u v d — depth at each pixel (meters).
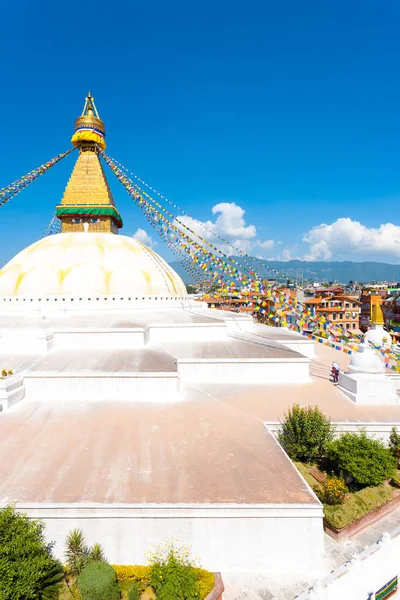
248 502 7.08
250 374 14.75
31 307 19.34
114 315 19.72
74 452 8.88
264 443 9.49
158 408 11.79
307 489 7.57
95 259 20.73
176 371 12.90
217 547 7.02
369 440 9.47
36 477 7.79
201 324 18.17
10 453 8.82
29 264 20.67
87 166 23.64
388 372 16.44
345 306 45.50
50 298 19.42
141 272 21.30
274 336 20.44
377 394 12.81
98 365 13.62
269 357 14.88
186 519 6.97
